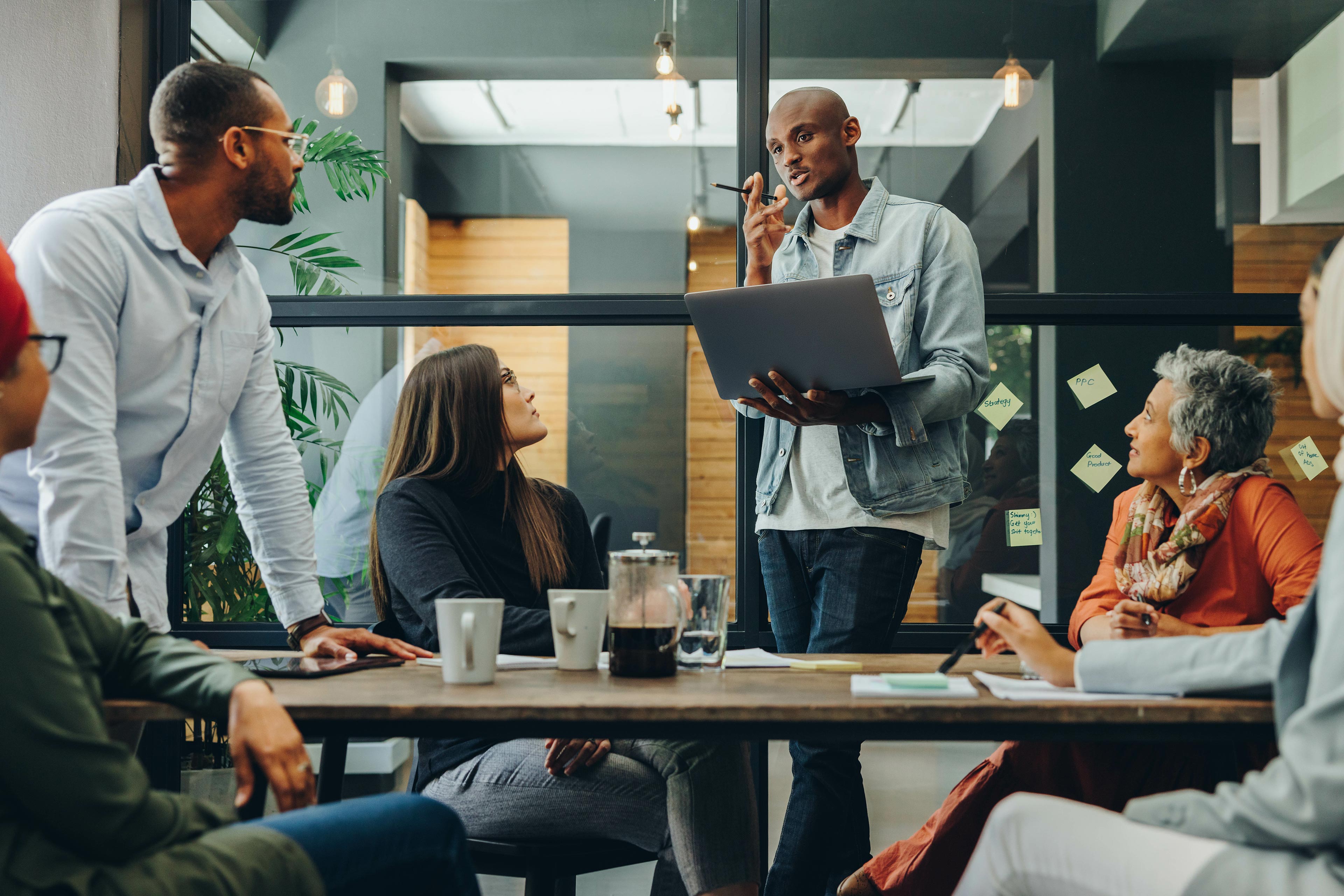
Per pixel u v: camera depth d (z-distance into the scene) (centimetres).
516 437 186
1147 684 110
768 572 217
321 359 267
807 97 214
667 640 127
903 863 163
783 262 228
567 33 276
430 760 166
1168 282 259
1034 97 263
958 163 263
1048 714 104
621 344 265
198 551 259
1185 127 262
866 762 329
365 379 266
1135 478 254
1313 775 85
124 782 87
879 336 171
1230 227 260
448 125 277
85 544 143
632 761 155
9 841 84
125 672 109
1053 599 254
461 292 269
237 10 274
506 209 275
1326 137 260
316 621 180
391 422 265
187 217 165
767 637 254
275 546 180
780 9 266
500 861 159
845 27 264
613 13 275
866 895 167
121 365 161
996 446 256
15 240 155
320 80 276
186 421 170
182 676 107
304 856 95
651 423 263
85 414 146
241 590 260
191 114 161
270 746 101
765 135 265
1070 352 256
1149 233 260
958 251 209
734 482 261
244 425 182
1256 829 89
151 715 107
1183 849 92
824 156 212
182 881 86
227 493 260
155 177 164
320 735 108
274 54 275
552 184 275
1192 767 156
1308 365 102
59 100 247
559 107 277
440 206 276
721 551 260
